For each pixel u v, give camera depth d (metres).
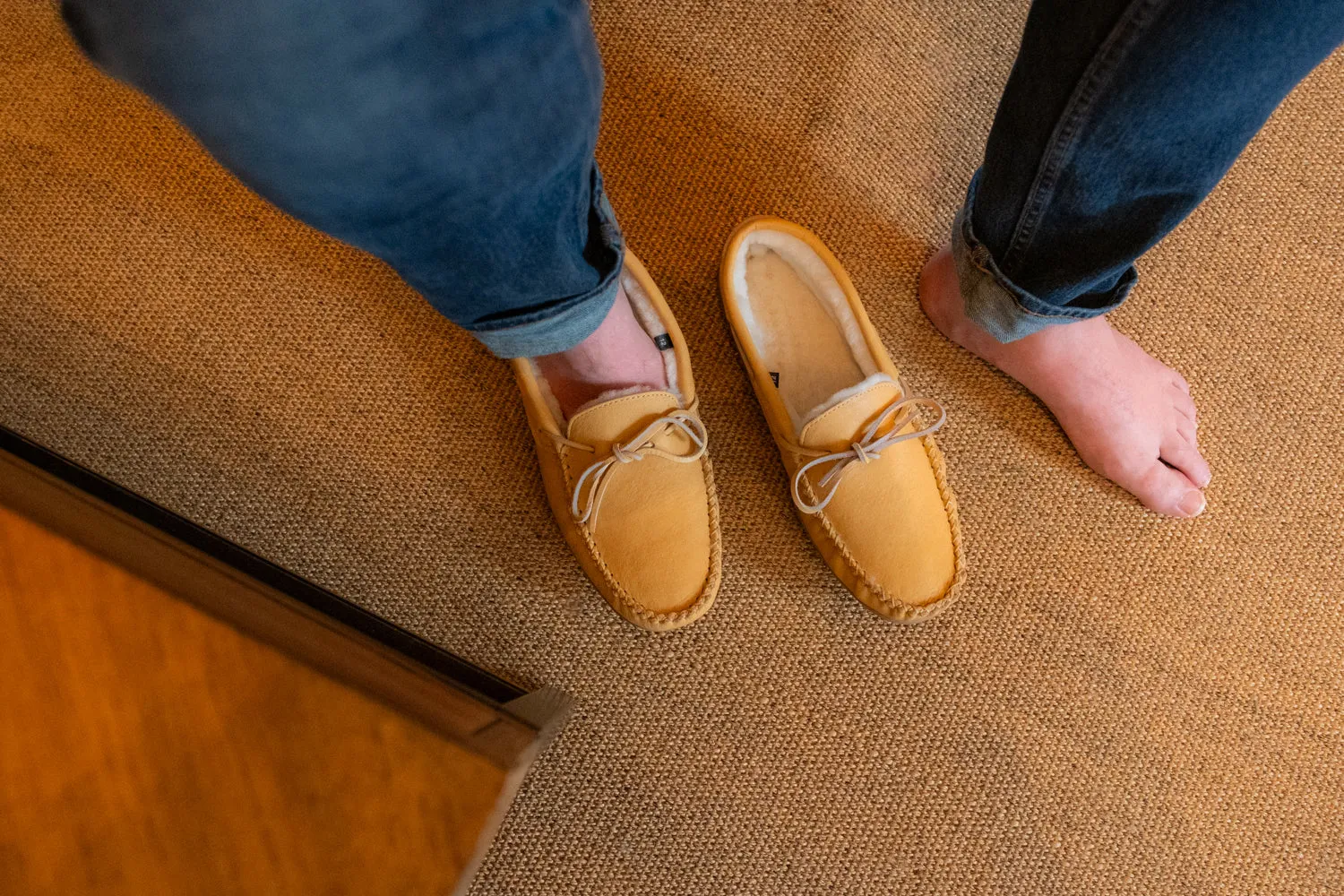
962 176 0.91
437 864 0.37
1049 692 0.85
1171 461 0.85
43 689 0.36
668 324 0.78
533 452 0.85
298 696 0.37
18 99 0.84
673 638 0.83
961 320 0.84
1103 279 0.63
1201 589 0.86
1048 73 0.53
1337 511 0.88
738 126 0.90
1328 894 0.83
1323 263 0.91
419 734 0.38
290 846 0.36
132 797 0.36
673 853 0.81
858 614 0.84
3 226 0.83
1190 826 0.83
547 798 0.81
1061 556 0.86
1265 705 0.85
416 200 0.40
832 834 0.82
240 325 0.84
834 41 0.92
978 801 0.83
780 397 0.82
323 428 0.84
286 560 0.82
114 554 0.38
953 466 0.87
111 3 0.29
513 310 0.53
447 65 0.34
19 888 0.35
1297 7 0.45
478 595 0.83
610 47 0.90
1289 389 0.89
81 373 0.82
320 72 0.32
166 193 0.85
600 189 0.54
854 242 0.90
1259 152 0.92
